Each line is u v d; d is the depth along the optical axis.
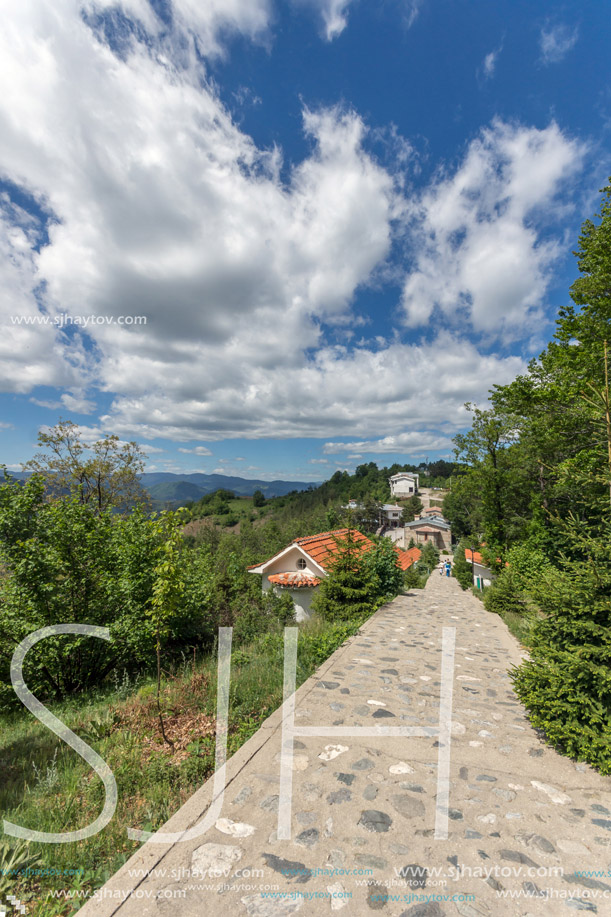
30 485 8.68
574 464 13.76
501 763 4.27
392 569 16.06
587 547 5.02
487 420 24.59
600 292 15.02
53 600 8.22
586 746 4.16
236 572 18.19
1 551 8.11
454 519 67.69
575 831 3.27
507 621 11.79
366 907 2.54
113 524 10.04
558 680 4.46
